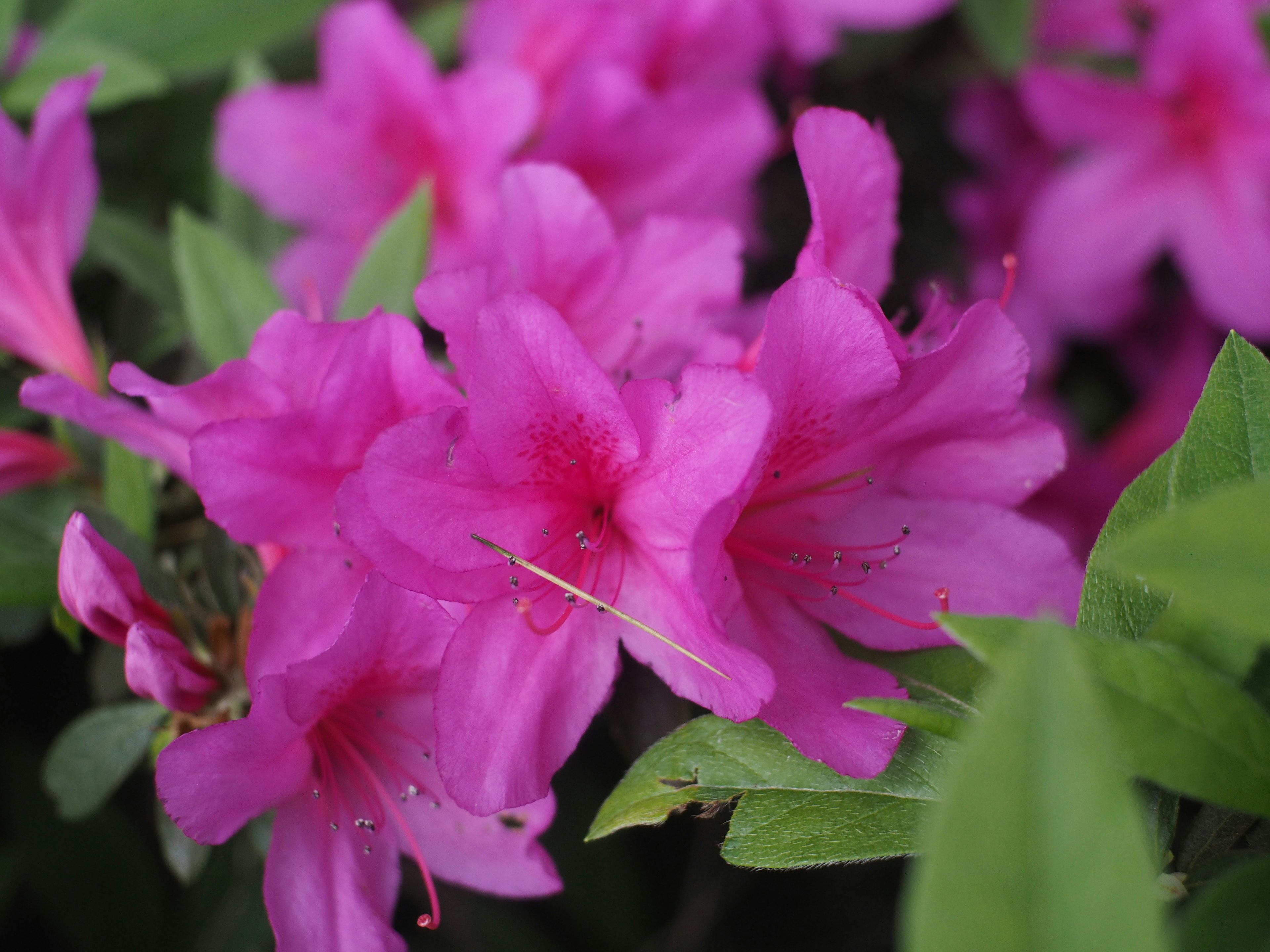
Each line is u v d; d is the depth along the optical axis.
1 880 0.52
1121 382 0.68
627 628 0.38
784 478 0.39
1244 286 0.60
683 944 0.60
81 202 0.47
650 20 0.53
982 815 0.29
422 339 0.37
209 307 0.47
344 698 0.39
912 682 0.38
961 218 0.63
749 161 0.51
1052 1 0.60
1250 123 0.58
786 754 0.37
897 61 0.61
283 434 0.38
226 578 0.42
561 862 0.59
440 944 0.59
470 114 0.50
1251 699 0.33
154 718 0.42
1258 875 0.32
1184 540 0.31
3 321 0.46
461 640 0.37
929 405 0.38
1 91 0.53
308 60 0.59
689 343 0.41
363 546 0.36
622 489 0.38
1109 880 0.29
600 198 0.51
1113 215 0.62
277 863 0.38
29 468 0.46
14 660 0.54
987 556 0.39
